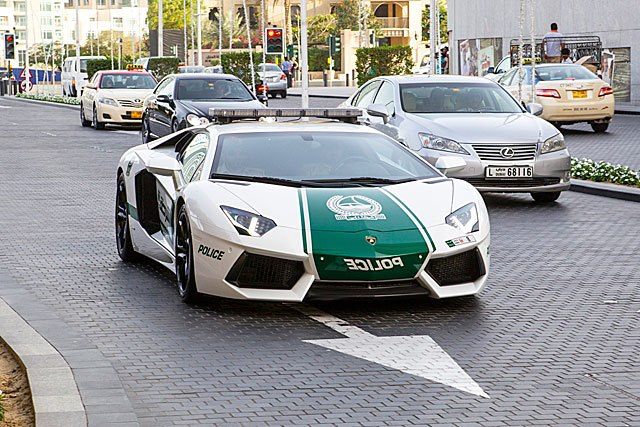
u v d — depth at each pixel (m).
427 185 8.98
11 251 11.31
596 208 14.81
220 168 9.08
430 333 7.80
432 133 14.89
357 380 6.63
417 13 107.75
